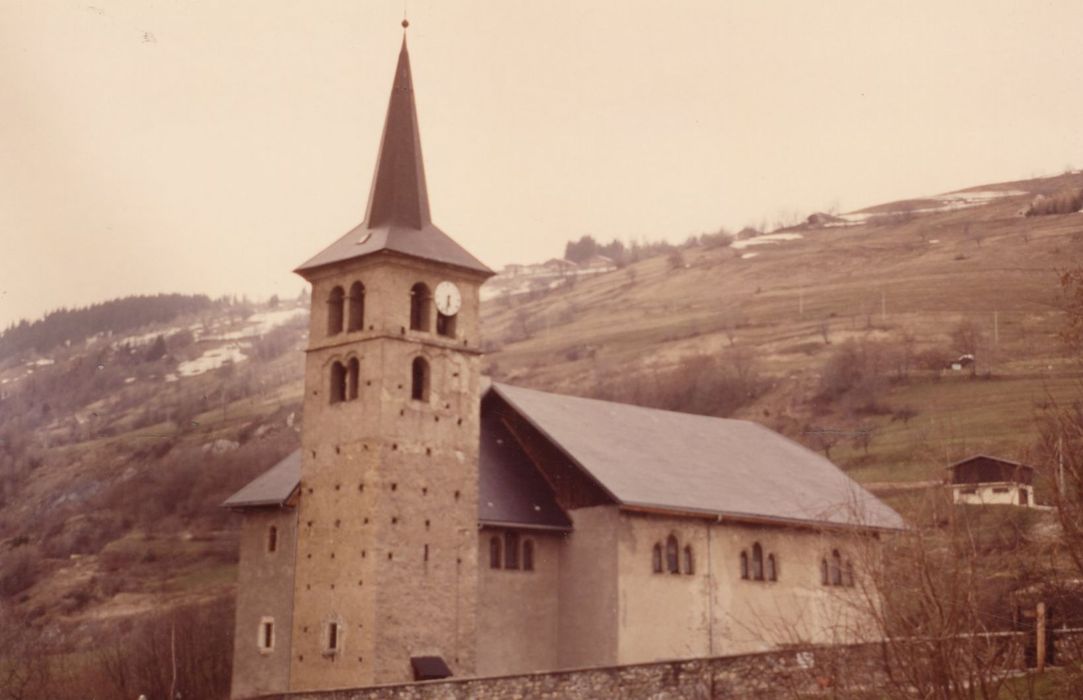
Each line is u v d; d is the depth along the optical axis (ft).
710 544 226.17
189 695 259.60
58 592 365.61
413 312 204.64
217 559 382.22
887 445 408.26
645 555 215.92
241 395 577.43
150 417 533.96
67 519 428.56
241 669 218.79
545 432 224.94
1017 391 437.17
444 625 195.21
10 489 460.55
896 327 601.21
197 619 288.92
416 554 194.08
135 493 439.22
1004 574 130.52
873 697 108.68
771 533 236.63
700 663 146.82
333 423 200.85
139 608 341.21
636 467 226.79
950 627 102.42
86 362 620.08
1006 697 119.96
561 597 219.41
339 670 190.08
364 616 188.55
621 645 209.26
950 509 109.91
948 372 490.08
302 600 198.29
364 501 192.75
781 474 259.60
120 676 259.39
